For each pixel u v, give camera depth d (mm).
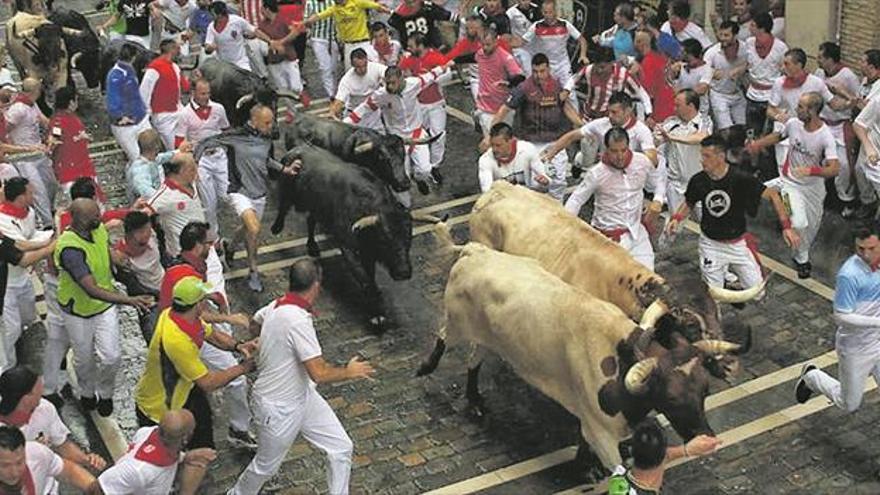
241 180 12648
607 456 9023
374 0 18812
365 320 12352
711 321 9164
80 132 13570
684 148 13039
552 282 9484
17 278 10945
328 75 17938
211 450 8648
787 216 11117
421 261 13461
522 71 14891
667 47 15664
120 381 11406
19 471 7309
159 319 8875
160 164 12430
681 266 13117
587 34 19250
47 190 13828
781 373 11078
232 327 12219
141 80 16281
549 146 13438
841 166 13758
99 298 10039
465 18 17609
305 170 12555
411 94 14516
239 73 15906
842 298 9367
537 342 9383
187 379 8836
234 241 13234
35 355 11914
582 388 9039
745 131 13984
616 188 11203
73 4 23594
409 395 11062
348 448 9078
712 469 9812
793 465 9820
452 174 15719
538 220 10625
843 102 13656
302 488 9852
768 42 15078
